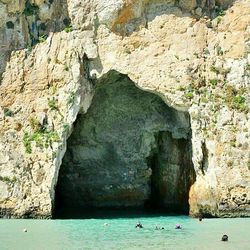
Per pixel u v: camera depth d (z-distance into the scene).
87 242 19.06
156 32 29.16
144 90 29.33
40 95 28.69
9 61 29.14
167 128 31.11
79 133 32.31
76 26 29.20
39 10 29.30
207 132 27.77
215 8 29.31
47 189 27.38
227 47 28.66
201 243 18.62
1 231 22.25
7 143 28.17
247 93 28.09
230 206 26.92
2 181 27.62
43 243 18.92
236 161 27.34
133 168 33.00
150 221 25.67
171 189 31.70
